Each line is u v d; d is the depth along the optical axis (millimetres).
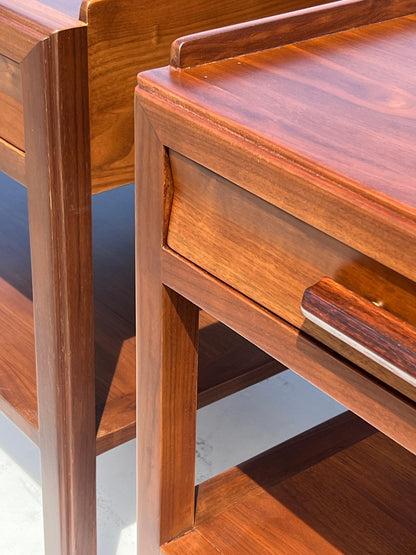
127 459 1380
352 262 588
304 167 584
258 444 1405
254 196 638
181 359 812
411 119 649
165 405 822
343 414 1137
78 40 812
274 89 681
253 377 1151
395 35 807
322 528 943
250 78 696
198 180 681
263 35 744
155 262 750
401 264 543
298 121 632
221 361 1155
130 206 1612
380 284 577
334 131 622
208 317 1263
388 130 629
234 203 658
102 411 1076
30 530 1230
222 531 927
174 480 881
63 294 925
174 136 671
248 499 976
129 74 875
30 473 1335
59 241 896
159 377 806
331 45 774
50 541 1108
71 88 828
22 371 1141
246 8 935
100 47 836
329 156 586
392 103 672
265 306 667
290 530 936
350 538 933
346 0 803
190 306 793
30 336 1224
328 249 601
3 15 838
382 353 553
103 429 1044
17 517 1253
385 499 989
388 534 942
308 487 999
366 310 574
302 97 671
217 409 1482
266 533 930
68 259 906
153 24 866
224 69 709
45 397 994
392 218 538
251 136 612
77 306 940
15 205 1596
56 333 943
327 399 1521
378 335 555
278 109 648
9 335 1223
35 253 921
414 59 756
